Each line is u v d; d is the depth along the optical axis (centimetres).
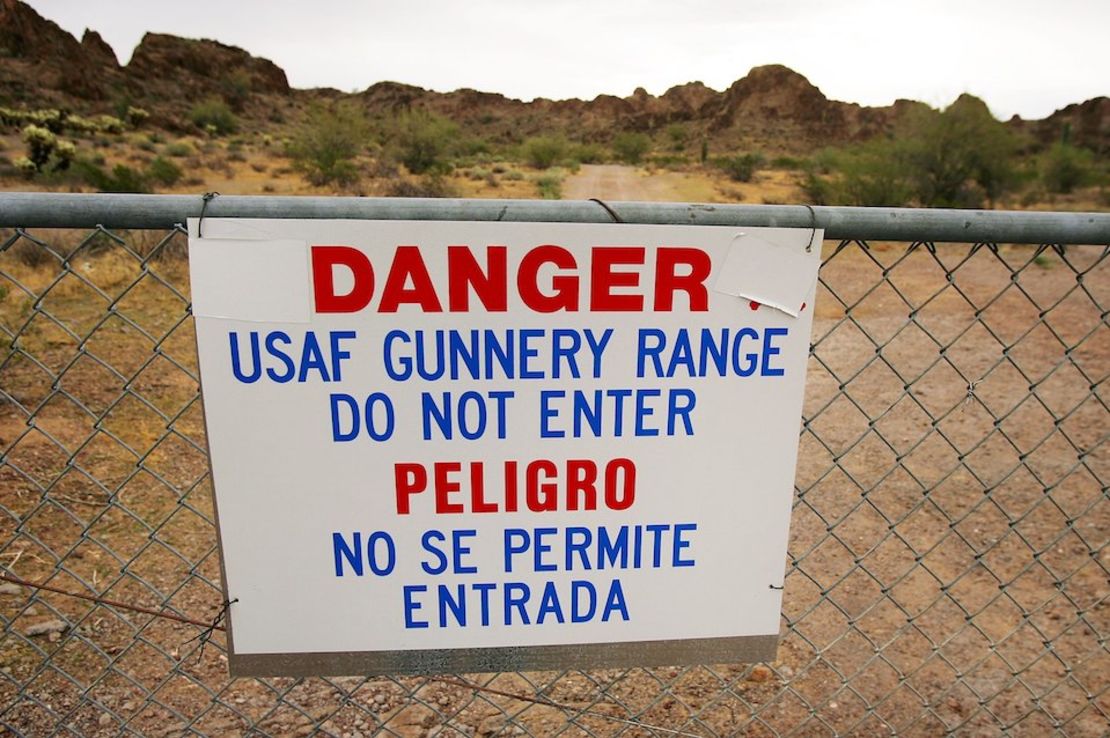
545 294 139
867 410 591
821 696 261
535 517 153
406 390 143
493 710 250
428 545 153
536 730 242
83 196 130
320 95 14725
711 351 146
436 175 3134
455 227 135
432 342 140
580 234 137
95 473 426
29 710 242
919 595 330
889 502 426
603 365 144
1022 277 1174
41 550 341
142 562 338
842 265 1285
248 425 143
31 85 7300
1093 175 2978
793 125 11588
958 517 406
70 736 234
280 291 136
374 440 145
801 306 145
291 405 142
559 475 150
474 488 150
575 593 159
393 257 135
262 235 134
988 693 265
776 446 153
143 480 423
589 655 164
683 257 140
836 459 188
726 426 150
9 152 3080
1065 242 146
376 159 3734
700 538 157
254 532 149
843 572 350
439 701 254
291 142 4494
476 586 157
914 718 251
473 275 137
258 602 154
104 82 8288
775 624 164
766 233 140
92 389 561
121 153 3797
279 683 260
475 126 13650
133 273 890
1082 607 319
